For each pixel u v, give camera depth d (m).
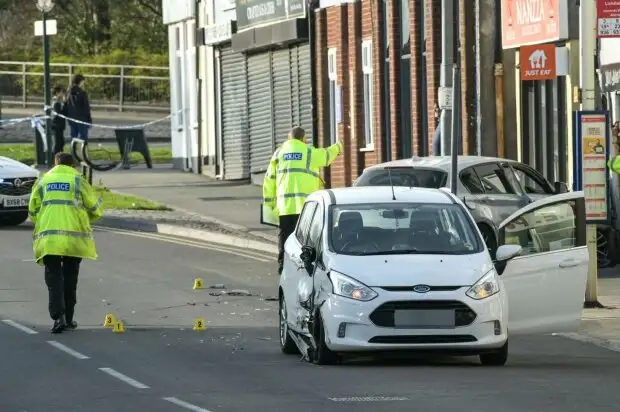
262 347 54.19
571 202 53.44
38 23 137.38
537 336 57.84
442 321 46.34
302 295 49.66
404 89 108.19
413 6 103.88
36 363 50.09
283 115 124.44
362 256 48.16
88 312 64.75
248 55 129.88
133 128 141.62
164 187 125.50
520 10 89.38
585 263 53.22
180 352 52.72
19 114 191.38
